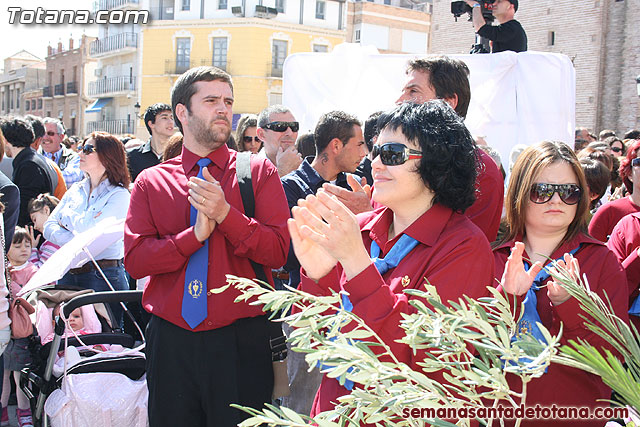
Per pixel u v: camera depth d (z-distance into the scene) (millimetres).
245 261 2818
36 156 6262
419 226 1899
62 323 3477
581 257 2357
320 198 1626
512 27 6070
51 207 5699
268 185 2932
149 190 2889
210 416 2750
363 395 1158
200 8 40781
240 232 2682
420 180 1886
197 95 2875
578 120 18875
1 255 3201
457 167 1883
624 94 18078
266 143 5043
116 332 4211
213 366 2738
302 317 1287
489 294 1849
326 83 6094
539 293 2256
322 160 3977
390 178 1893
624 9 18016
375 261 1967
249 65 39500
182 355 2754
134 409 3357
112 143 4918
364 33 43375
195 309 2721
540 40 19672
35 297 4086
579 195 2371
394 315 1622
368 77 5934
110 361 3537
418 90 2869
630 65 17953
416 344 1210
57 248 5344
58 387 3502
